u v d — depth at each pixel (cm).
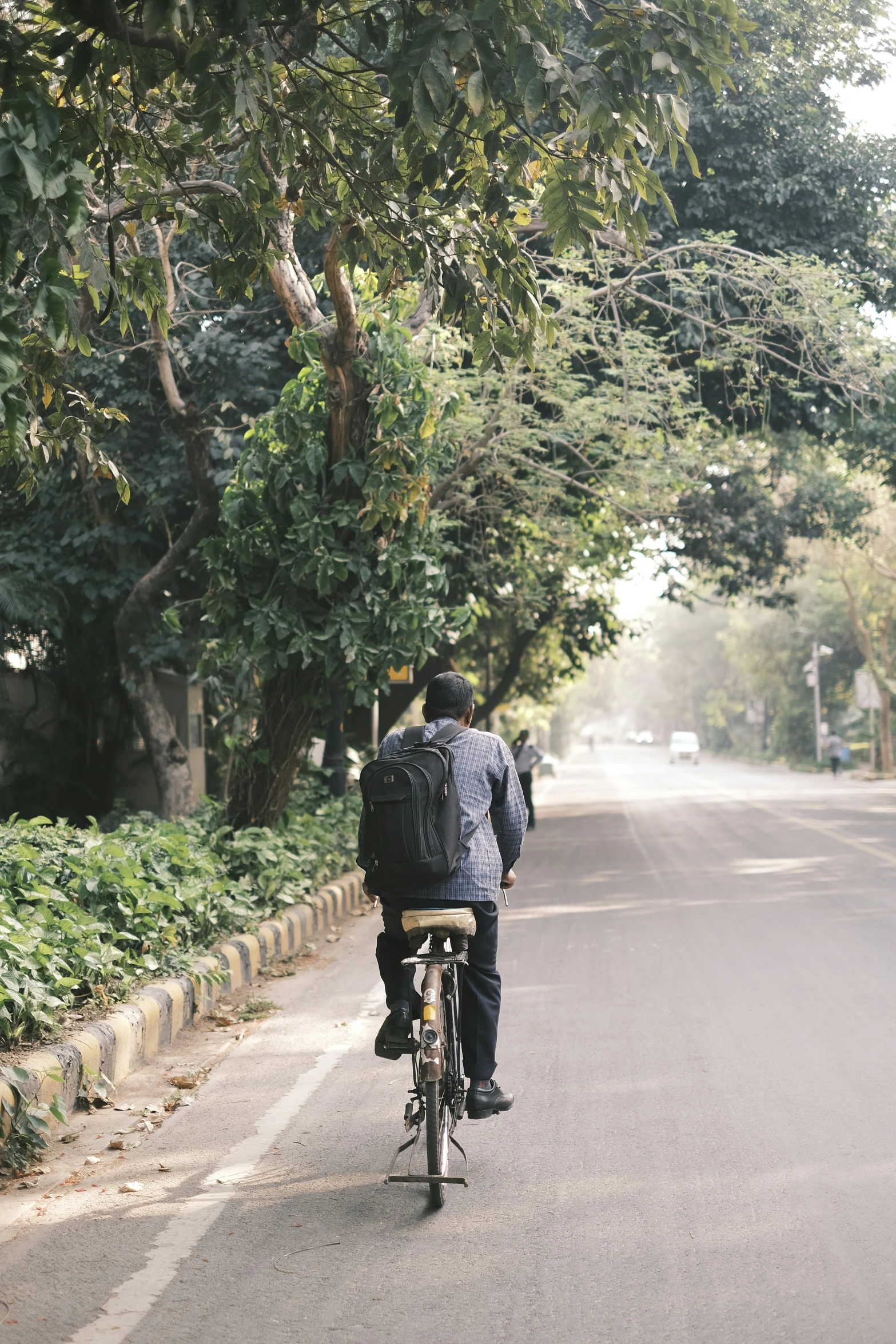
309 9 508
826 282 1504
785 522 2602
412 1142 474
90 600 1661
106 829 1550
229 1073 657
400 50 487
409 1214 451
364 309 1087
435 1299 380
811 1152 505
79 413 830
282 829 1250
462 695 530
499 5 473
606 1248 415
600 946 1010
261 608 1031
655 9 500
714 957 945
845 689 6109
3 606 1545
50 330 430
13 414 408
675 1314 366
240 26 469
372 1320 367
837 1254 405
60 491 1625
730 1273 393
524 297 617
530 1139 530
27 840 877
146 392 1524
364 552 1041
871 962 911
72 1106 581
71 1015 659
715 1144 517
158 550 1719
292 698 1110
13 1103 512
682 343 1706
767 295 1472
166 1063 679
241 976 892
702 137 1716
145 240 1346
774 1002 784
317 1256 415
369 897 502
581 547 1995
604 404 1519
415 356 1272
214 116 513
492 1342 351
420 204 613
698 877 1507
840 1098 578
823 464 2505
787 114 1728
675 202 1769
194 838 1084
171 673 2052
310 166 641
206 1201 469
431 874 469
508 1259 409
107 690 1941
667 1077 619
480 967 502
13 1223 450
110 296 586
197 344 1491
